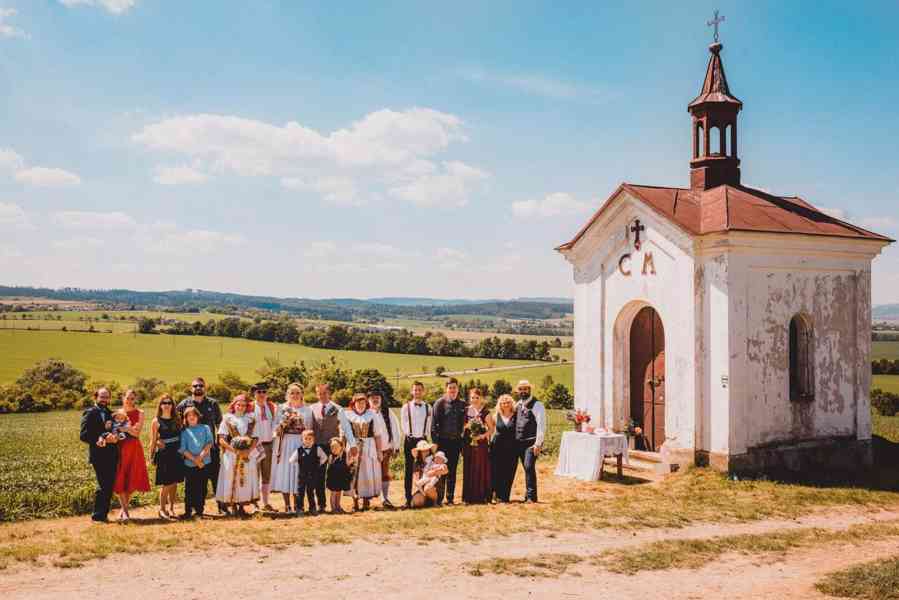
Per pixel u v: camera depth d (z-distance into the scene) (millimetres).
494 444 13758
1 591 7770
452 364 98688
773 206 17484
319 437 12875
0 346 100562
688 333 16234
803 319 17188
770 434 16250
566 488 14984
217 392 59625
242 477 12336
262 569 8641
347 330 115188
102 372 81500
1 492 16234
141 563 8875
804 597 7945
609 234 18391
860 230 18188
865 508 13492
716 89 18688
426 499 13266
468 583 8188
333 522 11352
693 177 18828
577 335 19359
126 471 12398
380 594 7734
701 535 11180
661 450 16547
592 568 8945
